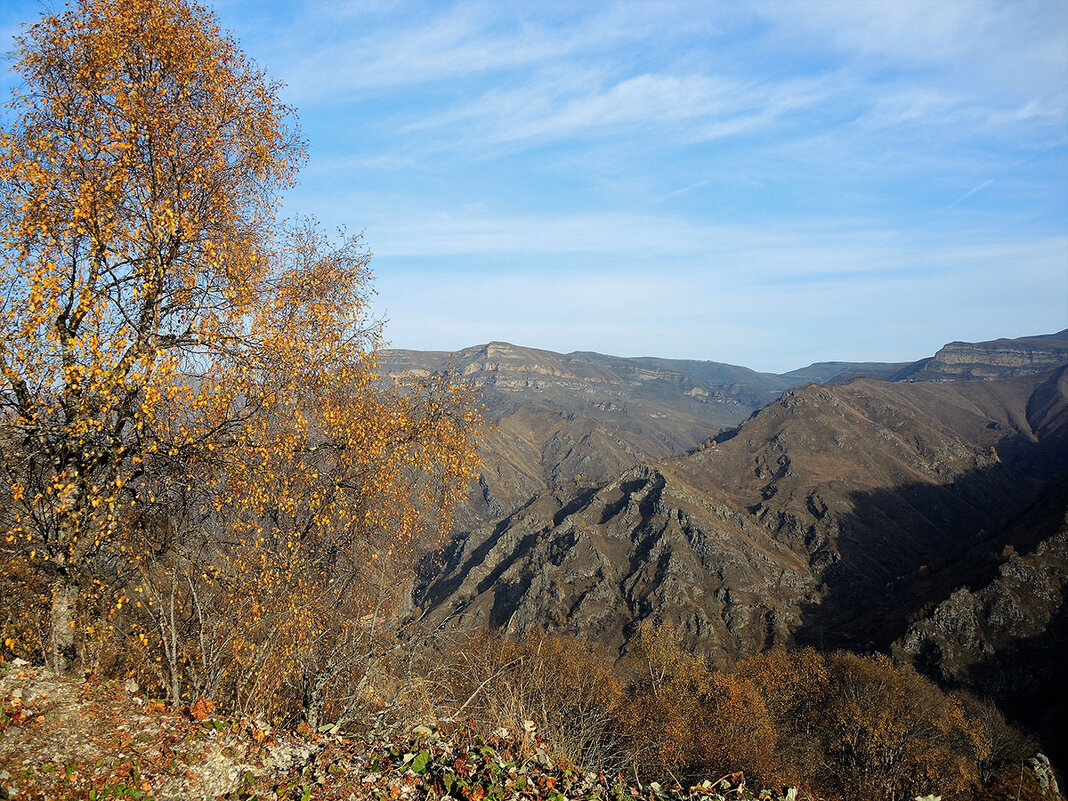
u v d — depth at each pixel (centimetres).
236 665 983
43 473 912
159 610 840
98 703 708
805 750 4891
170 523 1029
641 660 7062
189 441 980
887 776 4659
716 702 4922
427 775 738
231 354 1059
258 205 1228
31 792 561
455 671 1127
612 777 923
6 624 1002
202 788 624
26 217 900
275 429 1137
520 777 748
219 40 1157
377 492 1325
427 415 1456
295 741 766
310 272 1320
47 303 866
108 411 916
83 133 978
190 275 1033
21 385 867
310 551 1247
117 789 588
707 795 867
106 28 1023
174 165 1048
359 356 1302
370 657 1026
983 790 4894
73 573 898
